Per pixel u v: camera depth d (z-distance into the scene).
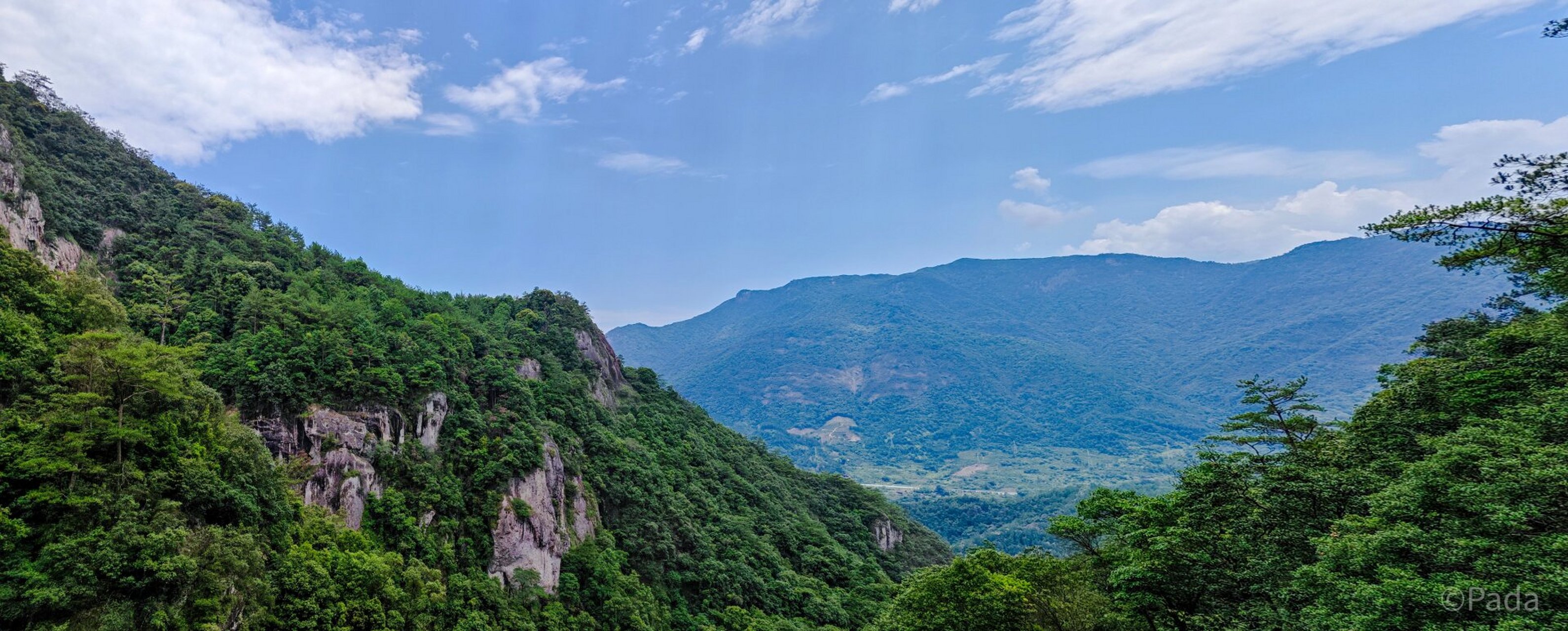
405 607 59.22
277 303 84.94
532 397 98.75
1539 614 22.62
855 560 121.88
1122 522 44.28
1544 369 33.97
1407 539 26.73
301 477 65.81
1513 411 31.77
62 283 60.47
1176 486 43.53
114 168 106.25
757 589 98.00
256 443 57.16
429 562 68.19
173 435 49.31
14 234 71.88
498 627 67.00
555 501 86.00
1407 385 40.62
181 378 54.38
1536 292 35.34
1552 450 25.84
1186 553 36.88
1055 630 45.28
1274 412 46.81
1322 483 35.00
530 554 77.31
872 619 100.81
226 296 86.06
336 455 68.88
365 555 59.75
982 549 54.84
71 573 38.22
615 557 88.50
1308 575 30.16
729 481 130.88
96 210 92.50
